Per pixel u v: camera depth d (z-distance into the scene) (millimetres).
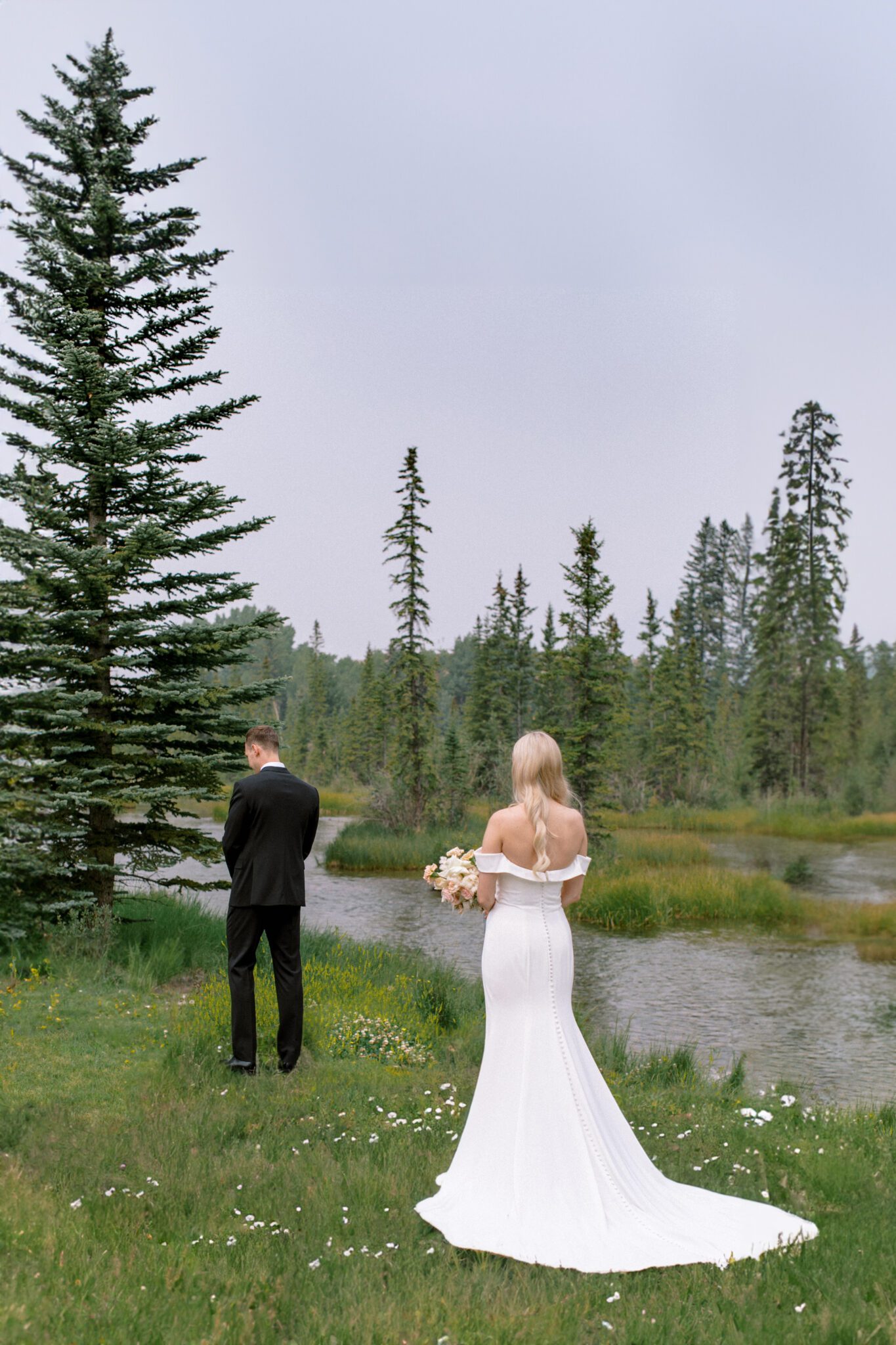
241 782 6730
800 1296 3465
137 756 10477
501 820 4297
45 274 10805
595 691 31656
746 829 45688
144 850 10938
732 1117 6590
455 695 125625
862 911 21062
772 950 18062
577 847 4383
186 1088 6082
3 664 9930
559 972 4266
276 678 10898
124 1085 6352
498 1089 4176
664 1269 3725
